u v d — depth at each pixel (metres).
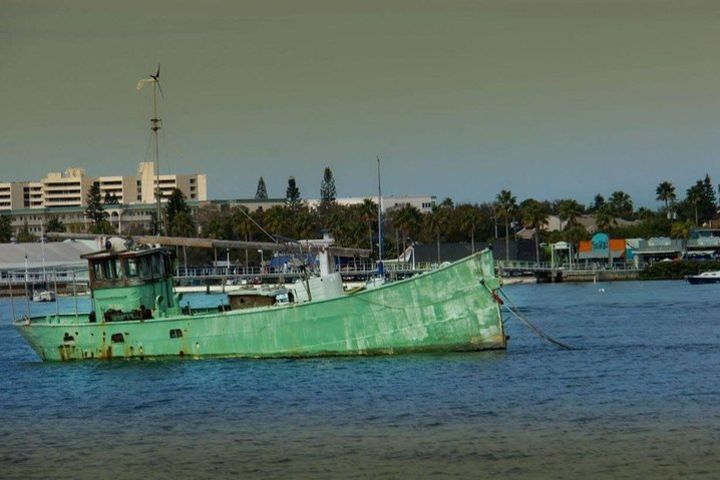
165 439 134.12
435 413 142.12
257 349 179.62
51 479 118.25
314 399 152.62
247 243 191.88
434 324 176.00
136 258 187.88
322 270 189.00
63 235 191.62
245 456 124.50
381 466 118.50
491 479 112.81
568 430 131.75
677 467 115.19
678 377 167.50
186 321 182.62
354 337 176.50
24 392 170.25
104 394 164.88
